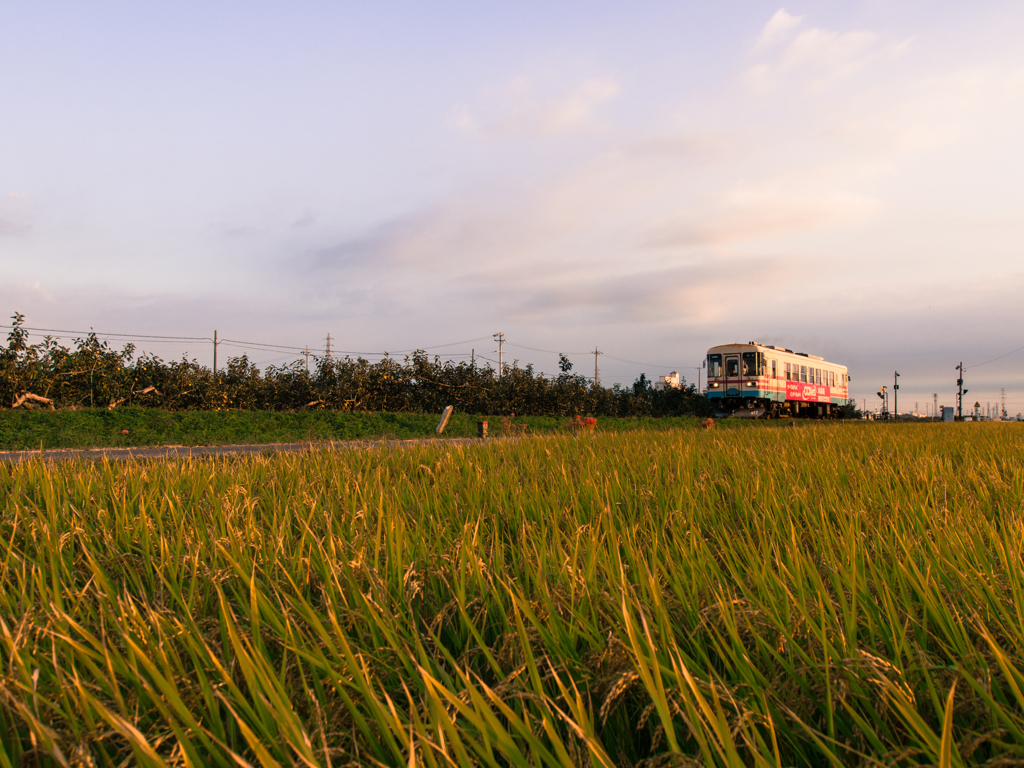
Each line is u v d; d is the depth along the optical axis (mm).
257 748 1440
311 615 2361
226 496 5281
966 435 13742
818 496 5254
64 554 3867
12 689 1862
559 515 4785
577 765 1603
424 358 29359
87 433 16828
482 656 2504
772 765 1552
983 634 1982
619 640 2057
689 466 7199
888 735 1800
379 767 1652
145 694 1943
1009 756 1547
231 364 27562
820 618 2418
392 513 4309
